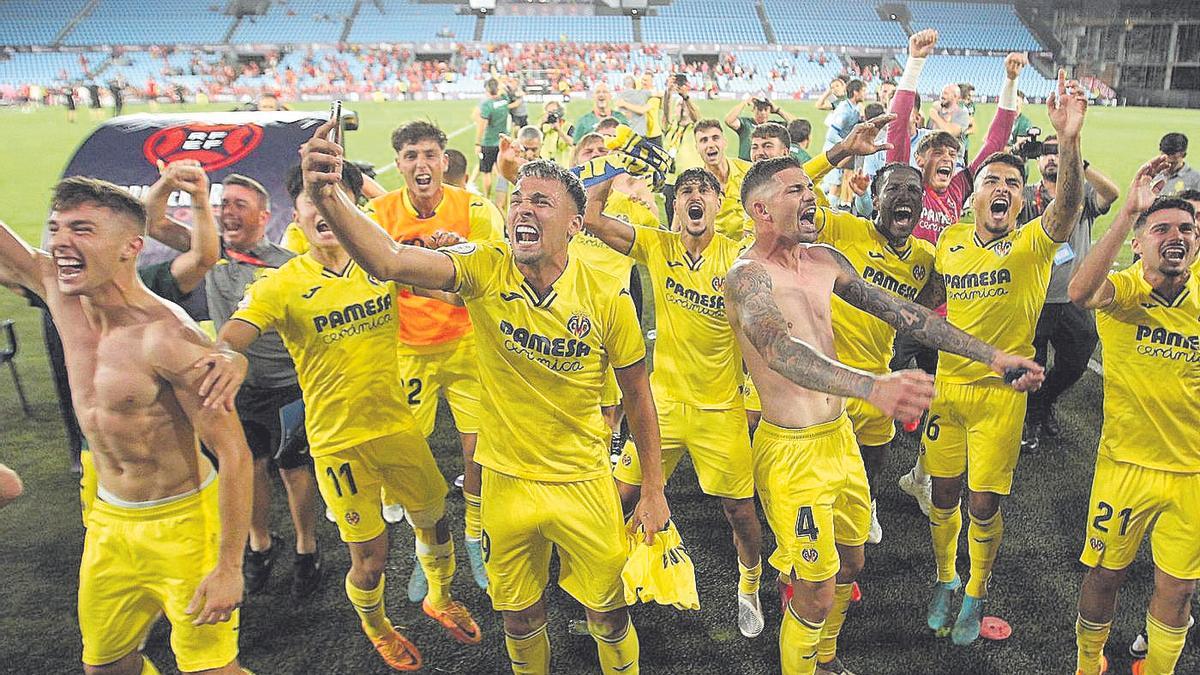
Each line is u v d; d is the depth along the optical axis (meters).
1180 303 3.28
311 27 52.00
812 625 3.46
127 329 2.80
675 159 9.59
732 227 6.79
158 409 2.84
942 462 4.16
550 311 3.03
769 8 55.00
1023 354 4.13
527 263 2.93
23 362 7.78
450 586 4.45
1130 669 3.93
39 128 26.98
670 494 5.52
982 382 3.99
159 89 38.81
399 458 3.81
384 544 3.85
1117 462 3.53
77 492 5.42
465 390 4.75
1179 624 3.48
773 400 3.42
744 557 4.18
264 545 4.47
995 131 5.41
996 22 52.56
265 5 53.59
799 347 2.58
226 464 2.84
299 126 5.30
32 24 50.62
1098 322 3.56
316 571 4.46
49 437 6.22
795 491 3.41
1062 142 3.57
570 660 4.02
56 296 2.91
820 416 3.43
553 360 3.07
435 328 4.68
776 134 6.58
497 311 3.02
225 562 2.88
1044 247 3.89
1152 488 3.43
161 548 2.94
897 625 4.22
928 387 2.18
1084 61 46.50
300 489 4.29
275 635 4.16
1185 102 39.53
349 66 47.31
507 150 4.44
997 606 4.35
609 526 3.31
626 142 3.99
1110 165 19.22
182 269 3.68
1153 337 3.33
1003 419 3.95
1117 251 3.22
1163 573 3.47
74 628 4.13
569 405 3.16
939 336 3.26
